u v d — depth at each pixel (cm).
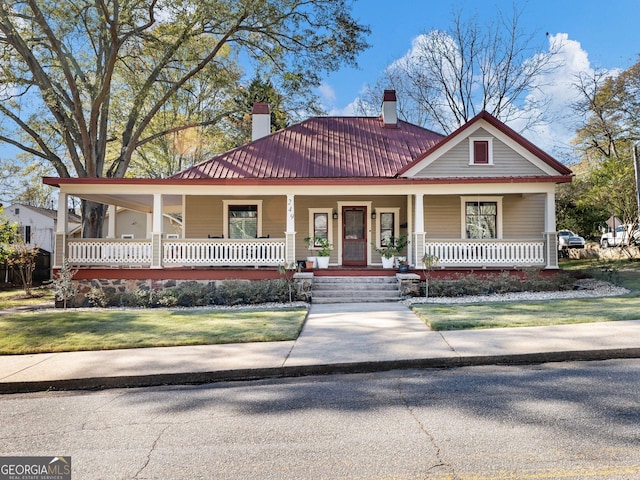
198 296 1126
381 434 355
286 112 2242
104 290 1215
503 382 482
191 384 529
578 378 485
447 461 304
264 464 310
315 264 1373
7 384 517
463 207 1501
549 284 1188
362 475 288
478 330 714
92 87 1830
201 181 1263
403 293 1191
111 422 407
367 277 1272
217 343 685
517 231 1498
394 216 1553
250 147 1616
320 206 1555
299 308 1018
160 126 2397
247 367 548
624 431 345
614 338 617
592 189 2017
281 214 1548
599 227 2523
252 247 1274
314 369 550
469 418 382
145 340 706
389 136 1705
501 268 1268
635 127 2173
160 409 439
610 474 280
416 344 635
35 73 1770
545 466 293
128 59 2030
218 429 379
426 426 368
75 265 1235
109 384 528
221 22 1809
